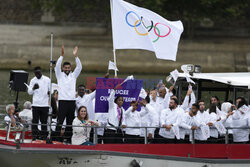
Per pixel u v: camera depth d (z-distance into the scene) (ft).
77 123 103.91
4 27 279.08
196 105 107.45
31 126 111.45
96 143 102.99
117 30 118.11
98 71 253.44
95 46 268.00
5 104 157.99
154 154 104.94
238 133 111.96
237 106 112.78
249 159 106.32
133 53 247.70
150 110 109.19
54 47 266.16
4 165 99.60
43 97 111.55
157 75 240.12
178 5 277.44
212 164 104.73
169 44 120.47
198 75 122.01
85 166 100.63
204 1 274.77
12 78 120.16
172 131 109.09
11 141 103.14
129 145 104.22
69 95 108.17
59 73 108.06
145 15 119.96
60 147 100.78
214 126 111.34
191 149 107.45
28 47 268.21
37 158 98.48
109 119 107.04
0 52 262.06
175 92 128.47
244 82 114.42
